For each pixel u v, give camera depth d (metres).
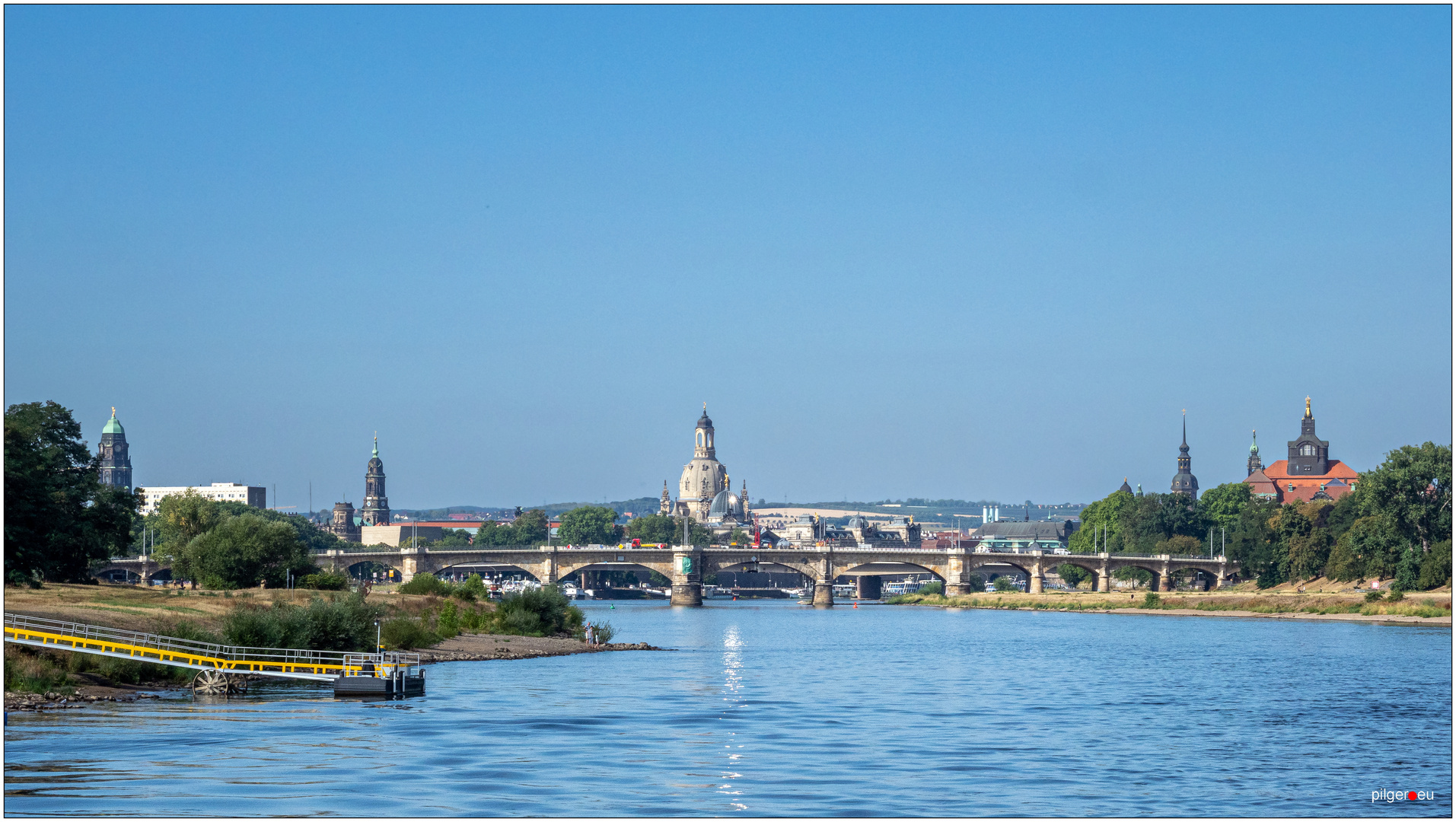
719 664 130.12
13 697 79.44
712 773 64.88
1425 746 75.69
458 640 142.12
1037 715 89.50
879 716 88.25
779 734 78.62
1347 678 116.31
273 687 95.38
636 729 79.69
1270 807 58.78
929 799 59.16
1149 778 65.19
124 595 133.38
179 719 76.44
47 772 59.97
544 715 85.12
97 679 88.31
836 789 61.16
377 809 54.75
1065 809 57.59
